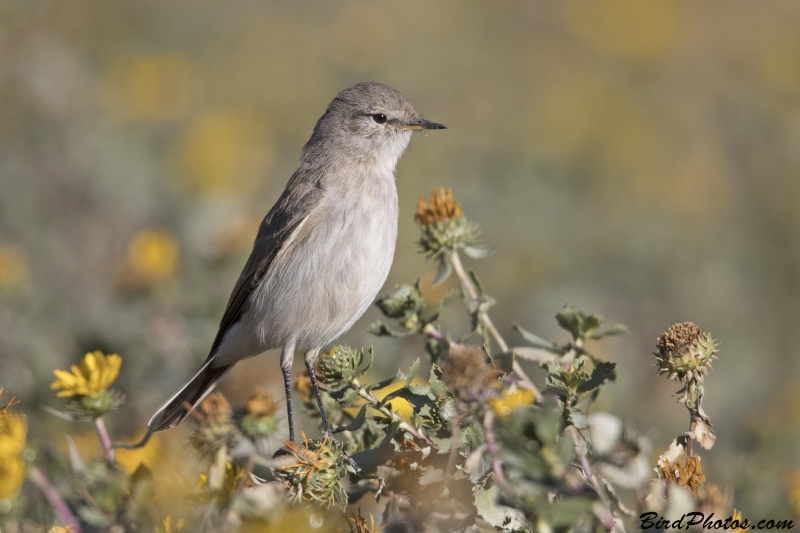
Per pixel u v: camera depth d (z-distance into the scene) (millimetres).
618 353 12820
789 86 19438
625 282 15000
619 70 21797
